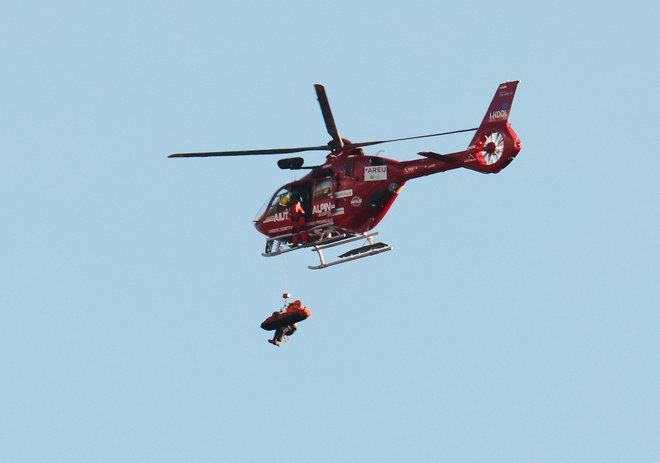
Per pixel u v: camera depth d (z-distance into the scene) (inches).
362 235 5556.1
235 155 5575.8
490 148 5036.9
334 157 5585.6
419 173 5275.6
